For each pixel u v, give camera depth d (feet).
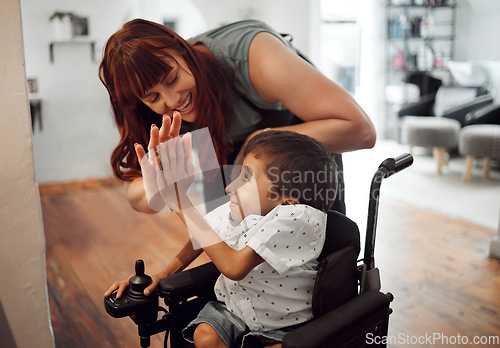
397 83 20.57
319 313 3.26
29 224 3.83
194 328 3.63
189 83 3.59
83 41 14.21
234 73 3.97
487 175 13.96
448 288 7.70
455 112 15.90
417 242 9.55
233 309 3.49
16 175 3.70
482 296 7.45
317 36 18.03
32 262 3.90
